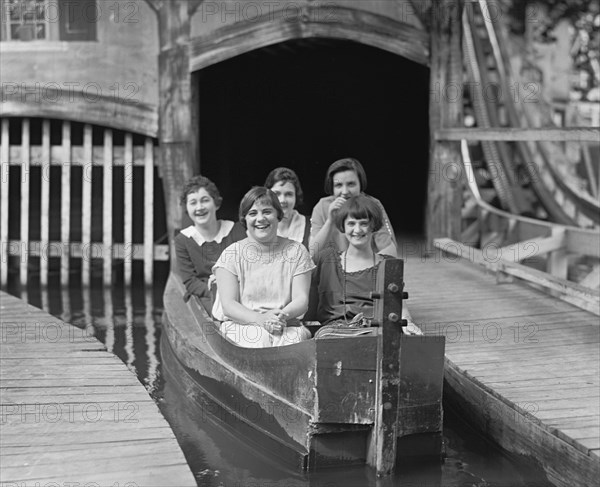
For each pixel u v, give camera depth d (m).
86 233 9.27
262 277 5.00
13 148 9.38
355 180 5.68
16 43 9.12
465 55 11.52
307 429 4.26
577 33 13.45
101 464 3.88
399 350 4.26
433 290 7.60
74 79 9.09
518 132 7.61
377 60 11.96
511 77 11.72
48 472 3.79
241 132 13.06
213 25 8.89
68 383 5.02
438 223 9.71
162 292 9.04
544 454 4.34
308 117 13.13
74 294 8.94
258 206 4.93
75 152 9.29
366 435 4.35
